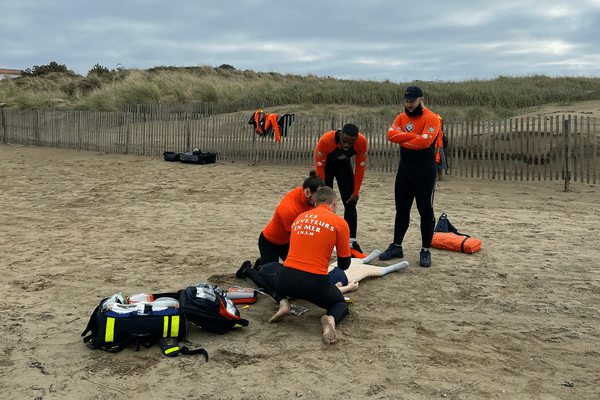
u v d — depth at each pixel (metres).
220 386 2.78
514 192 10.13
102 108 22.53
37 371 2.94
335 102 22.19
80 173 12.95
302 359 3.13
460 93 21.34
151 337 3.30
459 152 13.53
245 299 4.24
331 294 3.66
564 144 10.61
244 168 13.84
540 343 3.38
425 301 4.22
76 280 4.71
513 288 4.52
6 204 8.94
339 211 8.24
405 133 5.08
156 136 16.95
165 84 25.86
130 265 5.23
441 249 5.96
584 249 5.77
